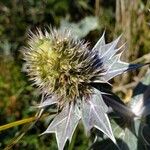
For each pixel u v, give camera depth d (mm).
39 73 92
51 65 90
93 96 91
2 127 110
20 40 162
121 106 105
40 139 139
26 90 148
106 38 154
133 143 110
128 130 111
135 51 153
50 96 96
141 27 153
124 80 151
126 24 152
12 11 170
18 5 171
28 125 118
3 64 157
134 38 152
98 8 164
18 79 152
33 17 168
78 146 135
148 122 112
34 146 138
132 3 152
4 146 137
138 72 150
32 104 146
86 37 157
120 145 109
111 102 103
